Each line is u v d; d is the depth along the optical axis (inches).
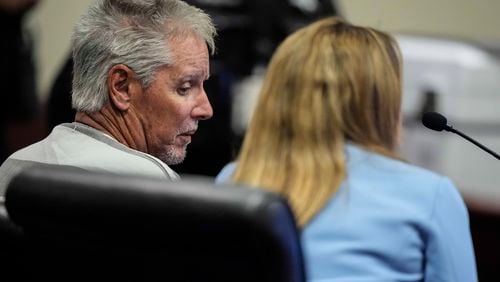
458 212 136.9
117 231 95.2
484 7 548.4
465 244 136.7
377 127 141.9
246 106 294.8
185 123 168.4
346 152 139.3
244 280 92.9
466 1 546.6
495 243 267.6
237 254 90.4
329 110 139.1
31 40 355.6
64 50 484.4
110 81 163.6
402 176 137.5
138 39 163.0
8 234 106.7
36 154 162.1
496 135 286.5
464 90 287.6
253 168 139.1
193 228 90.1
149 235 93.1
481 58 289.7
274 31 314.3
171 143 168.9
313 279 130.8
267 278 90.9
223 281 94.3
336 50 141.9
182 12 166.6
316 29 145.2
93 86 164.2
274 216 88.2
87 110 165.6
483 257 268.7
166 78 165.2
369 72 140.9
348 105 139.7
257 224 87.9
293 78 141.3
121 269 100.3
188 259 94.2
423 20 542.3
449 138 285.3
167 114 166.6
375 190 135.8
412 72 291.0
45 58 481.7
